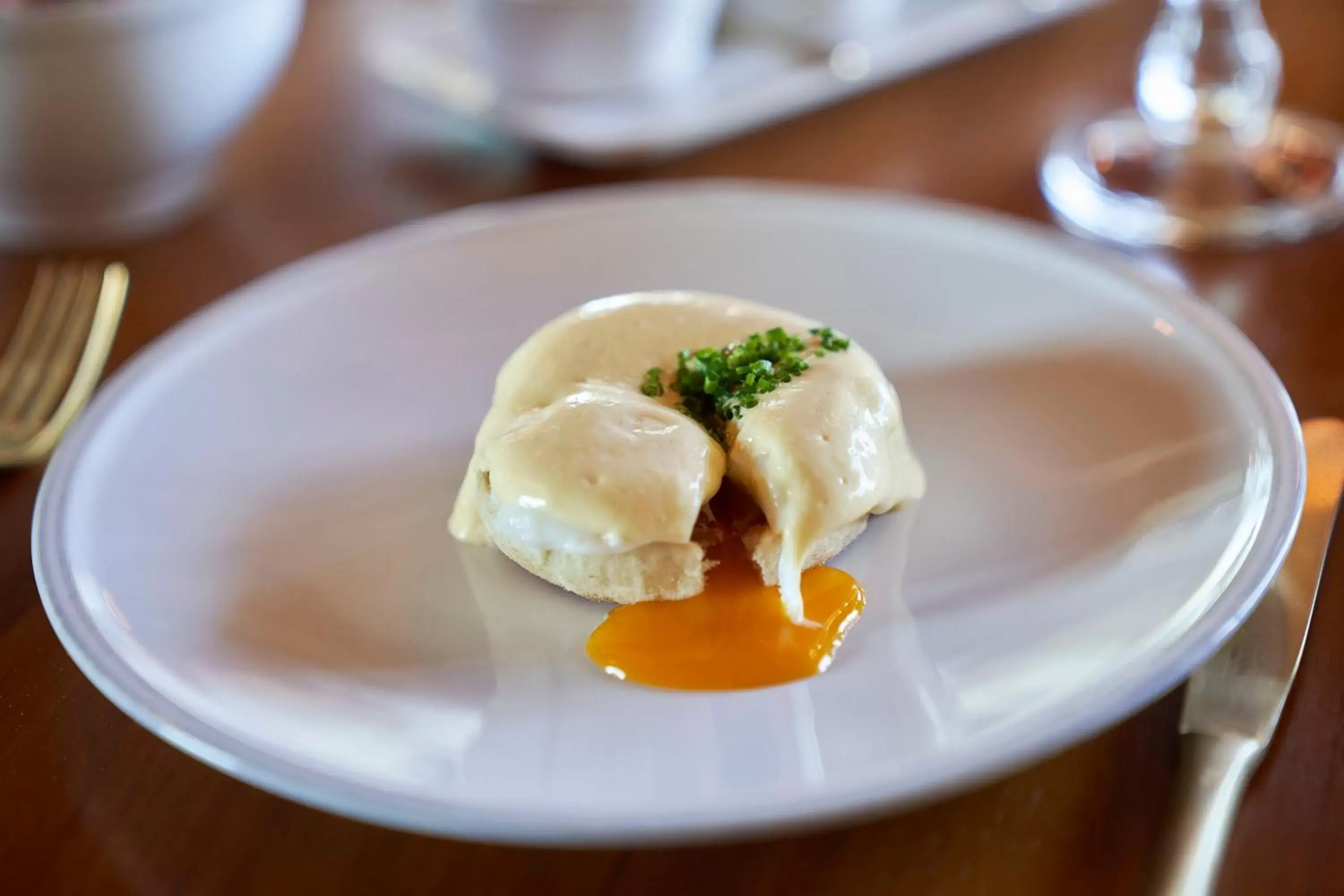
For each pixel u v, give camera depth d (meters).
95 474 0.35
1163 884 0.28
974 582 0.34
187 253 0.46
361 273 0.41
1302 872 0.29
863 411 0.35
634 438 0.34
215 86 0.45
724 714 0.31
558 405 0.35
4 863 0.30
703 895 0.29
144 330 0.43
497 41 0.50
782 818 0.28
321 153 0.52
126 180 0.46
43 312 0.43
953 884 0.29
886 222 0.42
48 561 0.33
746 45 0.55
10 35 0.42
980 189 0.48
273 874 0.29
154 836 0.30
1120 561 0.33
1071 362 0.38
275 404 0.38
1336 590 0.33
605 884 0.29
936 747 0.29
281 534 0.35
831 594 0.34
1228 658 0.31
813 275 0.41
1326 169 0.47
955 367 0.39
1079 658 0.30
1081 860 0.29
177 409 0.37
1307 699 0.31
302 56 0.63
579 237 0.42
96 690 0.32
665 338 0.37
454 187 0.49
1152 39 0.50
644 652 0.33
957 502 0.36
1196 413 0.35
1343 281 0.42
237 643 0.32
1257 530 0.31
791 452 0.34
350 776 0.28
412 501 0.36
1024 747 0.28
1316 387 0.38
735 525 0.35
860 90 0.54
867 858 0.29
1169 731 0.31
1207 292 0.42
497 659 0.33
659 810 0.28
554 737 0.30
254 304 0.40
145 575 0.33
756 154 0.51
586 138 0.48
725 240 0.42
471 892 0.29
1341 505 0.35
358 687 0.32
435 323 0.40
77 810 0.30
